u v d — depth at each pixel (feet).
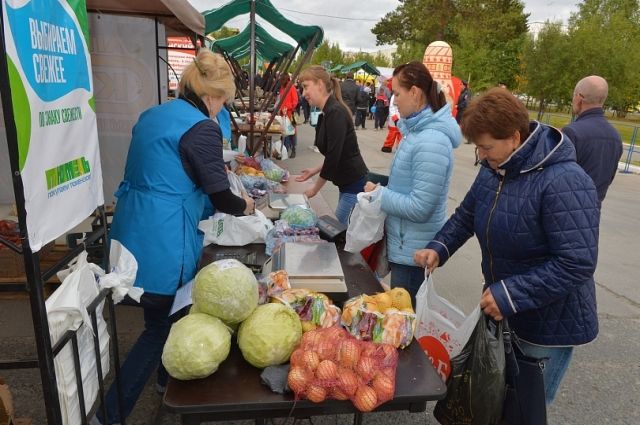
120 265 6.52
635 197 28.45
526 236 5.36
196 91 6.86
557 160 5.15
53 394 4.58
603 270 16.06
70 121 4.83
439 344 5.97
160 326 7.16
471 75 96.12
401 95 7.44
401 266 8.23
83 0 5.13
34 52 4.09
